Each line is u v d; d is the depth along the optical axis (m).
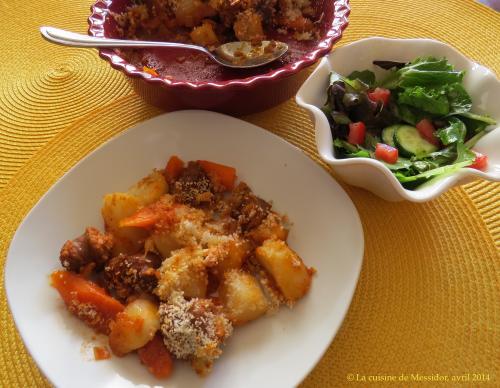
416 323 0.35
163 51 0.50
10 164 0.45
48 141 0.46
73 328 0.35
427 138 0.41
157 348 0.33
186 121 0.43
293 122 0.47
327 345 0.32
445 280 0.37
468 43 0.52
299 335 0.34
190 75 0.48
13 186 0.43
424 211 0.41
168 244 0.37
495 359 0.34
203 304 0.34
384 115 0.42
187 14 0.50
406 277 0.38
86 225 0.40
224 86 0.41
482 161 0.38
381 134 0.42
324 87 0.42
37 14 0.57
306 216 0.39
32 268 0.37
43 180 0.43
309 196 0.40
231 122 0.43
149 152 0.43
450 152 0.39
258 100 0.45
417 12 0.56
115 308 0.35
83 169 0.41
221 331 0.33
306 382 0.33
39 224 0.38
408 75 0.42
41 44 0.54
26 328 0.34
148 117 0.47
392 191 0.38
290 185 0.41
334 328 0.33
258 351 0.34
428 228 0.40
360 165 0.36
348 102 0.40
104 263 0.37
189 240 0.37
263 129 0.42
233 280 0.35
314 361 0.32
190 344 0.32
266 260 0.36
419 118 0.42
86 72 0.52
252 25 0.49
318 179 0.39
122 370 0.33
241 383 0.32
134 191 0.40
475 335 0.35
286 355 0.33
